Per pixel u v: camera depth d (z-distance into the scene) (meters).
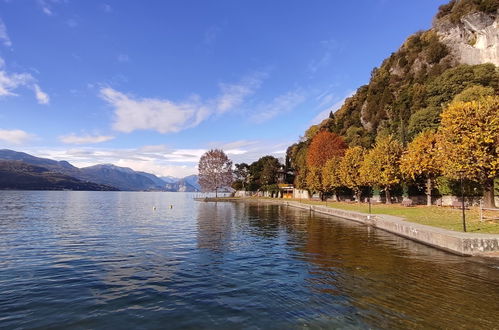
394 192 49.19
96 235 22.84
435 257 14.61
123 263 13.91
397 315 7.93
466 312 8.08
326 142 79.25
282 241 19.83
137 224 30.86
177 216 40.88
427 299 9.04
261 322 7.59
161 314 8.13
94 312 8.29
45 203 71.94
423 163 35.00
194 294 9.71
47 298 9.39
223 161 111.81
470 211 27.89
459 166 24.80
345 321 7.59
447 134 27.16
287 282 10.88
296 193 93.38
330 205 50.03
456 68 68.69
